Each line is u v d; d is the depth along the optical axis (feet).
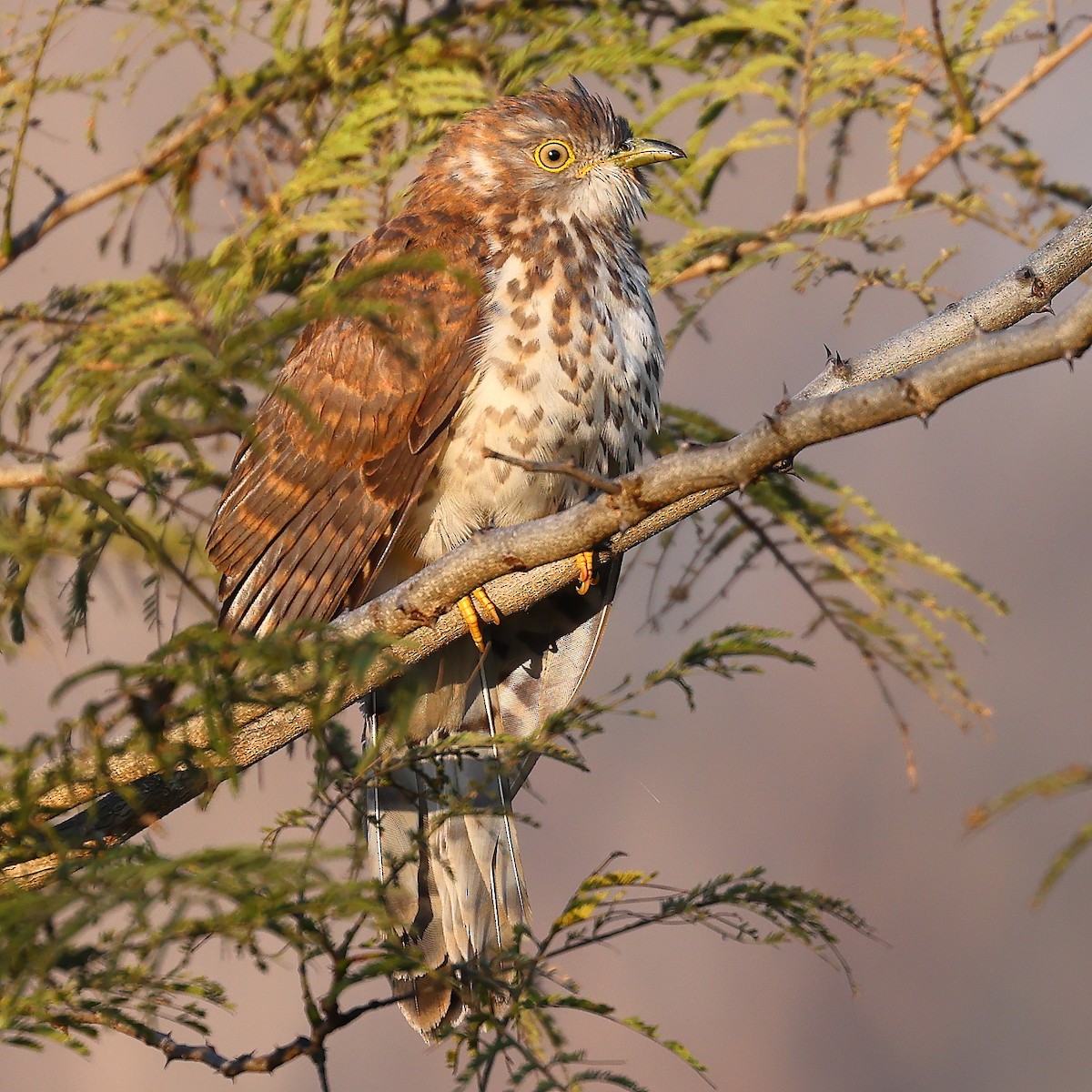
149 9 34.42
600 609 33.76
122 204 36.24
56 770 19.86
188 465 28.99
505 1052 21.12
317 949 21.90
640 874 24.06
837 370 25.49
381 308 18.86
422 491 33.04
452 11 37.32
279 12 35.45
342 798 23.00
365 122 34.78
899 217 34.91
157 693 19.45
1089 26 34.53
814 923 23.59
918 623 33.60
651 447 36.32
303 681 20.93
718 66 37.37
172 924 16.78
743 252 35.99
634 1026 22.11
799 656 24.36
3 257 34.06
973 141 35.19
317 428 18.67
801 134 35.01
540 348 32.24
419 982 28.30
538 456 32.53
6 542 21.45
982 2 34.58
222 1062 22.74
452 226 33.81
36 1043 21.08
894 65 34.47
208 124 35.91
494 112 35.86
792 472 31.89
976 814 13.62
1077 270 25.22
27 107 32.42
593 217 34.96
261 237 33.19
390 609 25.03
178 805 25.32
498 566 24.00
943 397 19.22
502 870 30.07
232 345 18.53
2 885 21.36
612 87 36.32
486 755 31.22
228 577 32.40
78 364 27.96
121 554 32.96
